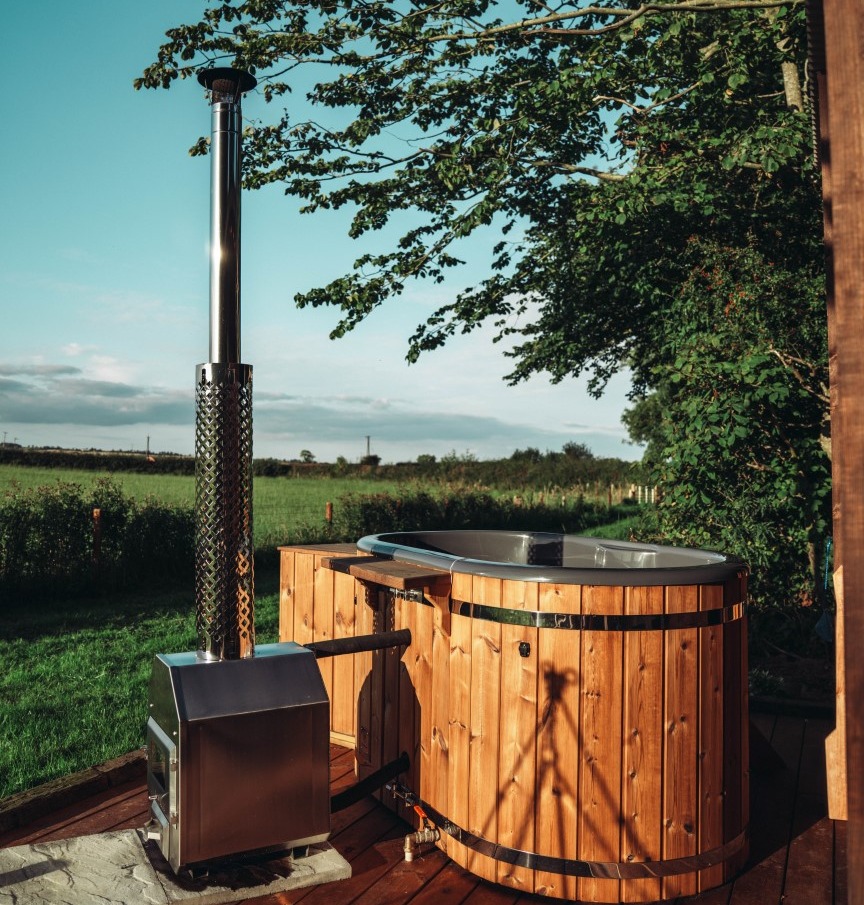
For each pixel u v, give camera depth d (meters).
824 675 6.40
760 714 5.10
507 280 12.23
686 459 7.10
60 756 4.47
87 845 3.19
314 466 42.38
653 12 7.82
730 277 8.10
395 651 3.66
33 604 9.84
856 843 1.45
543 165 10.69
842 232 1.50
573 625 2.92
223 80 3.16
